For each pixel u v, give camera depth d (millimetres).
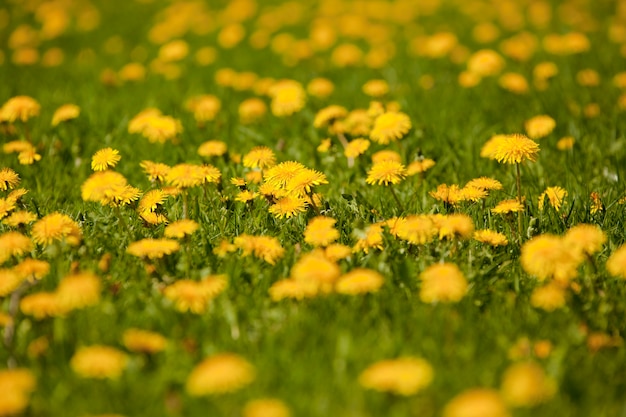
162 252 2730
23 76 6363
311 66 6488
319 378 2211
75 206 3561
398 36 7539
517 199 3252
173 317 2535
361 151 3771
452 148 4230
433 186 3805
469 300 2604
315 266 2520
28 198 3732
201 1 9391
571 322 2488
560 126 4609
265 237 2842
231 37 7004
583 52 6430
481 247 3021
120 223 3123
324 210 3266
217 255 2953
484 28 7082
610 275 2785
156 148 4473
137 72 6012
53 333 2451
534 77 5820
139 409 2119
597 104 4930
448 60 6469
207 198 3471
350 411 2070
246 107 4805
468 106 5184
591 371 2246
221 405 2119
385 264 2793
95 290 2393
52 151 4332
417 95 5543
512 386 2008
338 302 2592
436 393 2143
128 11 9180
